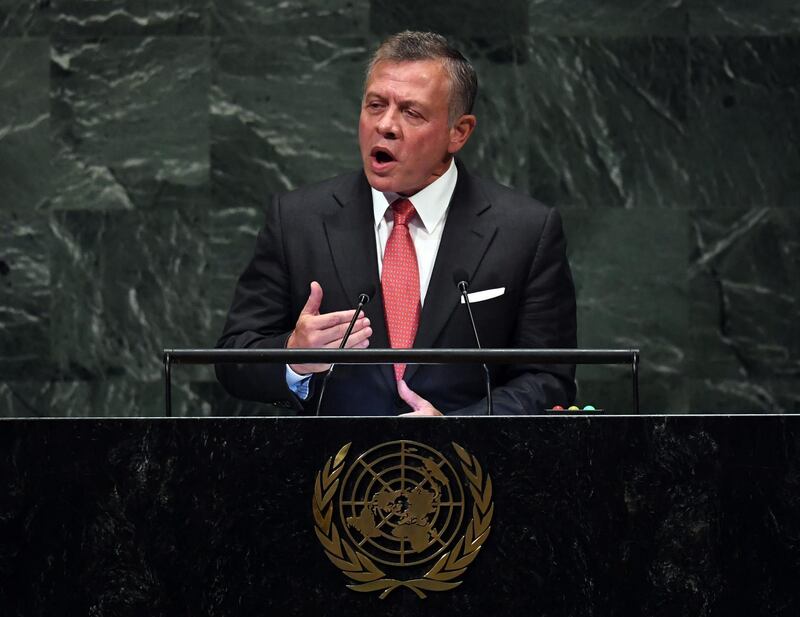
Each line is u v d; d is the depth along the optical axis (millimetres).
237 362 7730
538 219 11633
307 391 10672
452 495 7090
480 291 11211
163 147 19000
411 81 10922
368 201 11578
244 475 7078
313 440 7102
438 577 7035
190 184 18984
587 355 7781
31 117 18922
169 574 7027
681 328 19078
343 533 7051
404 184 11000
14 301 18891
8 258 18906
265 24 19047
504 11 19109
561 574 7074
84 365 18859
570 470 7121
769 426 7121
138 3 18984
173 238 18984
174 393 18891
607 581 7066
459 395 11000
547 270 11523
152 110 18984
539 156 19094
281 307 11555
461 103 11234
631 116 19109
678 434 7125
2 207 18922
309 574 7027
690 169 19109
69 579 7027
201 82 19016
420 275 11328
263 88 19047
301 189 11992
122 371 18859
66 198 18938
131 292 18938
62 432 7098
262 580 7023
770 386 19000
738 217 19094
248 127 19031
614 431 7133
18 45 18922
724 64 19156
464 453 7109
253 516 7055
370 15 19062
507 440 7137
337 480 7066
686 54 19156
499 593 7055
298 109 19047
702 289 19094
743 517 7086
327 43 19062
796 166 19094
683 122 19109
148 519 7055
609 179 19109
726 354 19031
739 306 19078
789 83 19125
